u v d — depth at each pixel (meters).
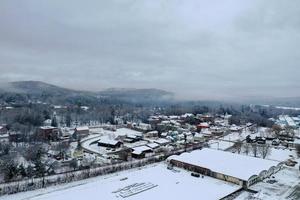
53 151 117.31
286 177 93.56
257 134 185.88
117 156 118.00
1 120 185.38
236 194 77.62
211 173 90.88
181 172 94.69
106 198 70.00
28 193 72.06
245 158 104.44
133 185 79.94
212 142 155.50
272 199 74.00
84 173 88.38
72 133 165.62
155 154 124.31
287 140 161.50
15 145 128.50
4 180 80.62
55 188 76.31
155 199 70.62
